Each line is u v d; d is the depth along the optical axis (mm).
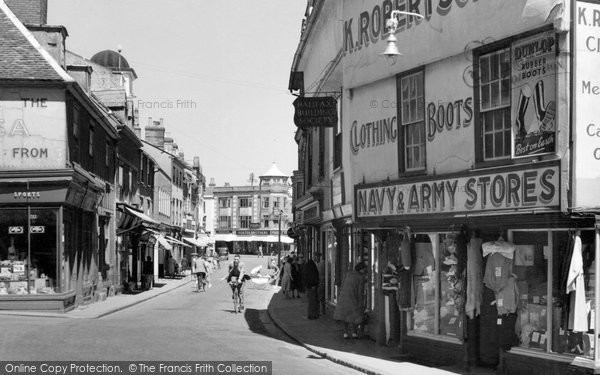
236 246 124188
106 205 31641
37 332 16344
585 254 10719
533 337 11617
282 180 123000
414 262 14484
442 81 13477
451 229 12812
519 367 11688
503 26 11844
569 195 10562
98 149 29688
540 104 11195
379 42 15297
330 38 20172
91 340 15141
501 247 11875
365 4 15852
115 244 33312
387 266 15203
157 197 52344
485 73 12469
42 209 23281
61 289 23406
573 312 10695
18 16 27109
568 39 10750
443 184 13133
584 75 10711
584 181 10586
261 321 22672
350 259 19297
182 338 16266
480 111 12492
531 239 11727
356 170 16219
